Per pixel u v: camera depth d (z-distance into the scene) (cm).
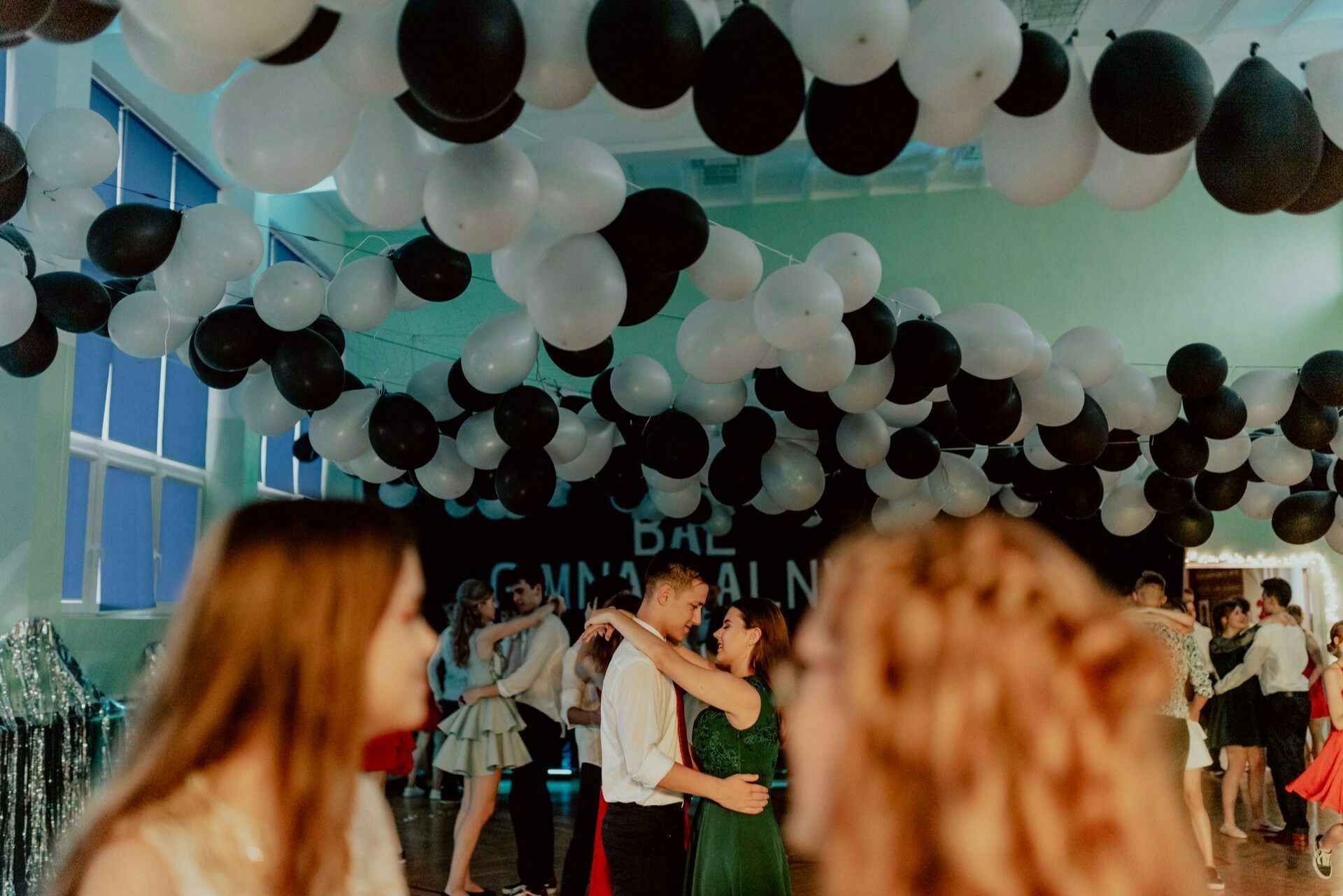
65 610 674
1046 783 45
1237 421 533
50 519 593
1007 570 51
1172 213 1040
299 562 95
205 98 850
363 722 96
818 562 893
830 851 47
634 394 510
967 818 45
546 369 971
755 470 539
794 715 51
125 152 757
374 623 97
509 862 577
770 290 397
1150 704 48
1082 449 520
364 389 503
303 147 281
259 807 92
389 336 1033
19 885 489
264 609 94
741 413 526
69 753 522
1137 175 312
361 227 1112
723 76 253
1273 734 609
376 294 452
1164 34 270
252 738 92
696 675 270
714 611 730
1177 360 527
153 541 790
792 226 1070
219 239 405
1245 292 1020
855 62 251
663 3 238
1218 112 287
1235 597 977
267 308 432
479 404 498
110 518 733
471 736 472
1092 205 1048
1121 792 46
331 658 94
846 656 49
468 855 470
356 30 241
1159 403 545
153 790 90
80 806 518
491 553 914
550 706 489
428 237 450
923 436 538
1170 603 509
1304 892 481
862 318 439
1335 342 1003
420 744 846
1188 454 550
